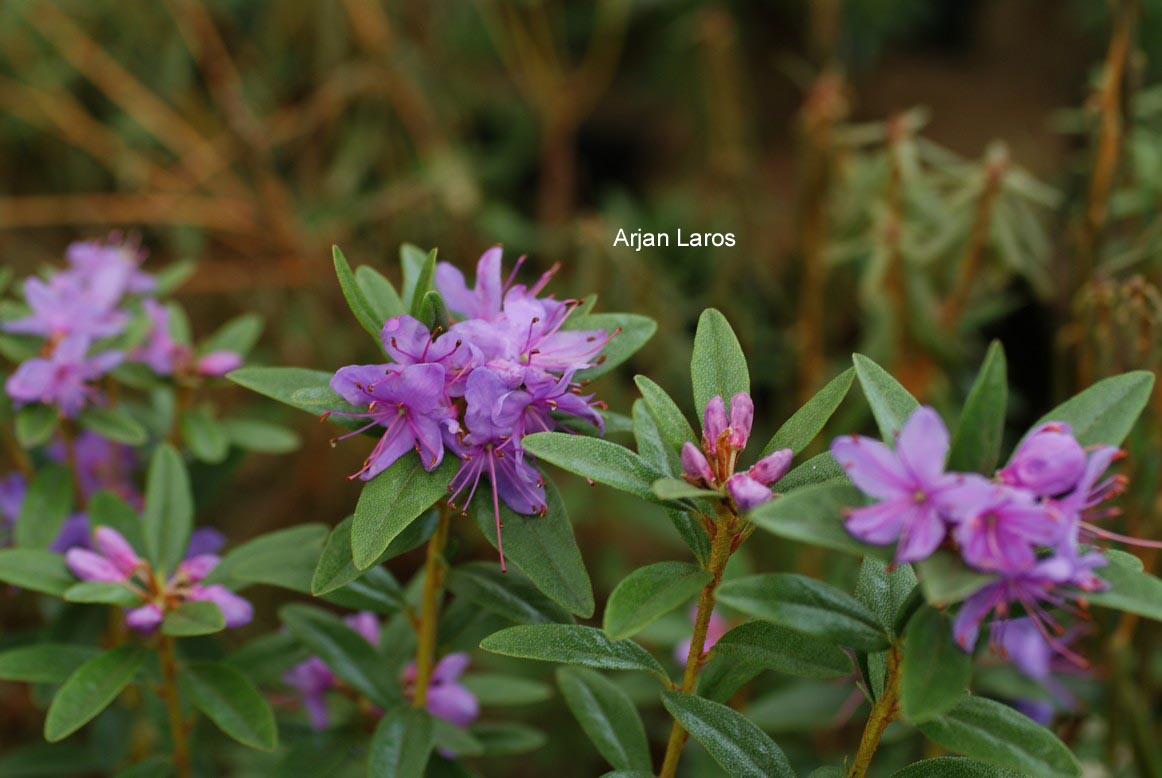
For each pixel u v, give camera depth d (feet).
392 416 1.81
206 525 3.11
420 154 3.69
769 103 4.41
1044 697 2.24
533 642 1.81
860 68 4.35
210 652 2.13
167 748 2.18
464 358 1.79
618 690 1.98
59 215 3.57
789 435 1.80
